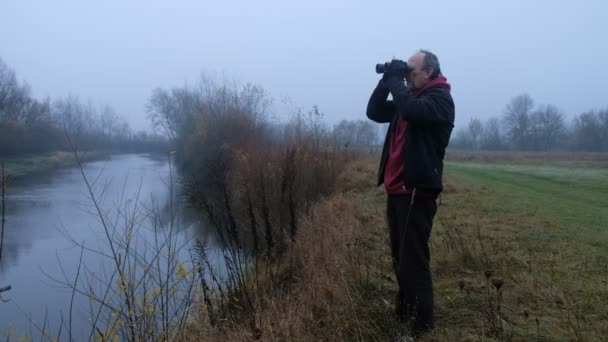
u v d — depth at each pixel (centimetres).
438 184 291
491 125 6819
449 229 629
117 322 371
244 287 450
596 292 369
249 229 628
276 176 790
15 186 2209
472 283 412
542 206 862
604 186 1277
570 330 309
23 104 4144
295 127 1215
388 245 554
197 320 414
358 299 390
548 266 446
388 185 311
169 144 3881
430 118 279
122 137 5222
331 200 930
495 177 1628
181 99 3728
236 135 1541
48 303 703
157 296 396
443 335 310
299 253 605
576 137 6303
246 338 366
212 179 547
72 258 936
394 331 317
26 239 1180
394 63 308
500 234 598
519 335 308
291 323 363
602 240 559
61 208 1577
